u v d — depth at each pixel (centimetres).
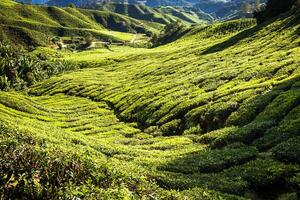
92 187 1561
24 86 15775
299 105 4400
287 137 3784
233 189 2950
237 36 12588
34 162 1739
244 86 6359
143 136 6406
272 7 12888
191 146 4941
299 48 7869
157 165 3831
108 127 7500
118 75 13725
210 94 6669
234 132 4500
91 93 11538
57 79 15125
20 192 1570
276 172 3047
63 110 9700
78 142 4788
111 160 3359
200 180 3128
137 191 1848
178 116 6506
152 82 10288
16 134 3588
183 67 10794
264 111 4769
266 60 7712
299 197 2762
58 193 1537
